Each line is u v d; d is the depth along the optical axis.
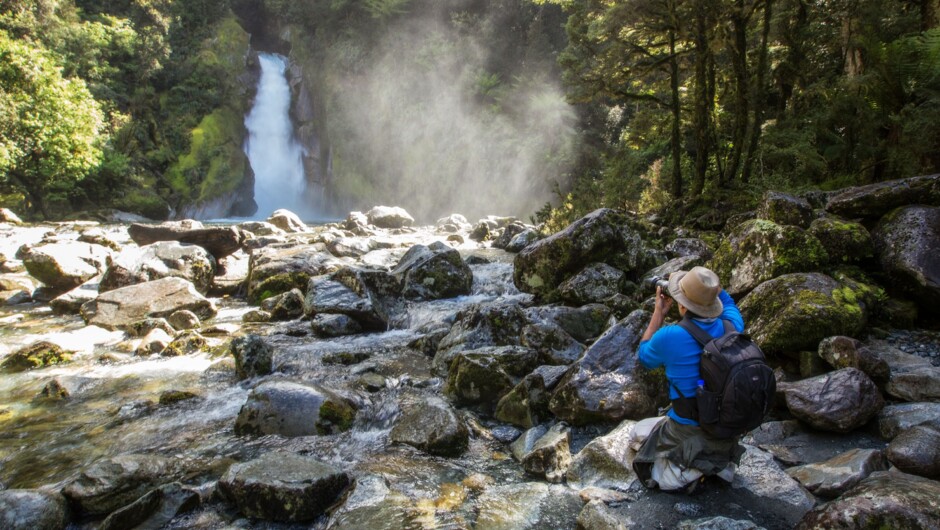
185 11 41.34
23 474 3.98
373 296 8.01
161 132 37.06
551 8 37.25
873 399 3.77
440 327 7.35
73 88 27.20
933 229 5.38
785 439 3.80
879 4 10.77
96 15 37.47
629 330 4.61
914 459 3.13
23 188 27.19
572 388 4.33
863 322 4.70
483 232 16.84
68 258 10.39
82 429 4.73
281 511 3.29
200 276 10.12
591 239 7.46
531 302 7.74
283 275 9.95
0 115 23.86
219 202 37.28
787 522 2.94
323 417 4.58
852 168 11.07
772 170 11.58
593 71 12.82
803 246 5.32
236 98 40.59
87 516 3.46
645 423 3.63
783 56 13.46
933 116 8.90
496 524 3.14
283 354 6.44
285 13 44.59
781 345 4.46
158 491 3.36
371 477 3.69
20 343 7.29
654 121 14.60
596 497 3.30
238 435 4.53
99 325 8.03
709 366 2.88
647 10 11.10
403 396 5.19
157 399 5.38
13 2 31.03
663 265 7.34
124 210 31.84
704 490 3.26
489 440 4.36
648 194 14.33
